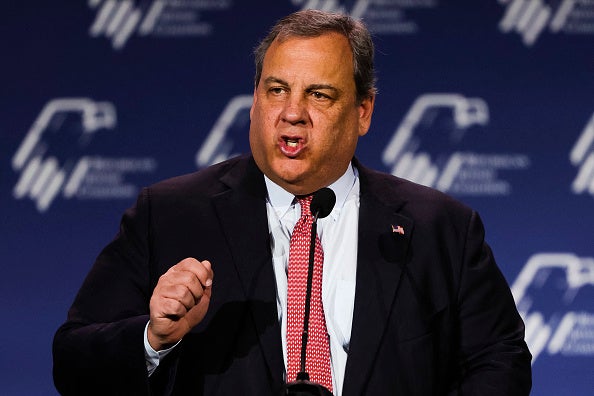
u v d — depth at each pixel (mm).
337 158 6297
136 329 5844
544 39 12172
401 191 6922
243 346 6082
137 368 5801
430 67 12172
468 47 12172
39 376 11898
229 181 6742
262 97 6211
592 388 12039
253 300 6180
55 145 11953
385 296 6305
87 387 6023
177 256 6410
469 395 6285
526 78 12148
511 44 12180
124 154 11977
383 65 12156
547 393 12039
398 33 12188
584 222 12086
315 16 6316
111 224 11953
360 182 6859
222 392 5988
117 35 12055
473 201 12094
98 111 11992
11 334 11891
